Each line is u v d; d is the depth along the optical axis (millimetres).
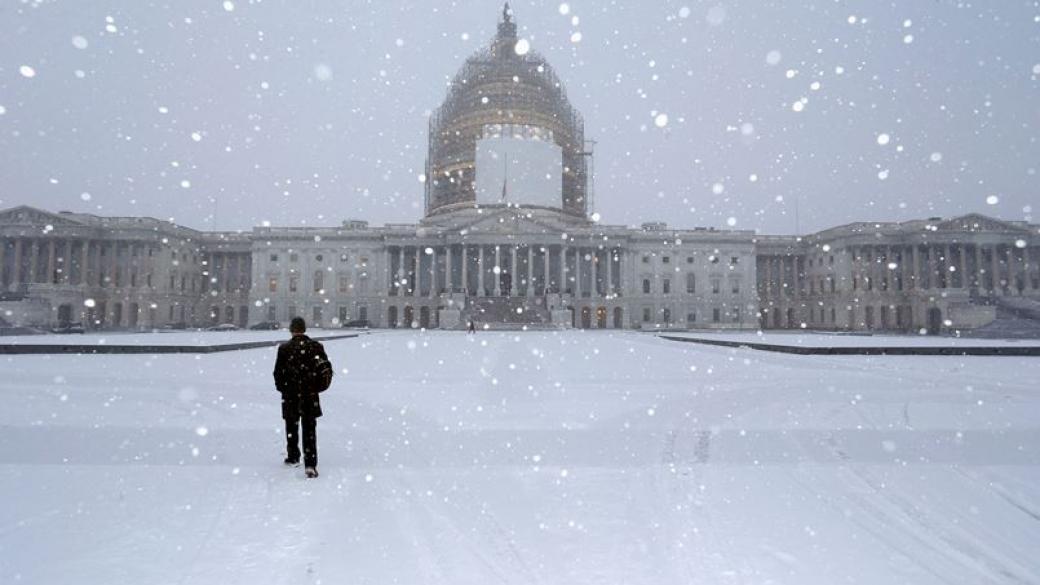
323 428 12320
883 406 15156
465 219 100625
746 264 100125
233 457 9852
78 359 29391
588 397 16781
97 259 91750
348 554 5996
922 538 6441
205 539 6340
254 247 99812
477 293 96375
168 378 20984
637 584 5367
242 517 7008
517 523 6859
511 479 8617
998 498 7766
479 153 101188
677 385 19562
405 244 97500
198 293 103250
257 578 5449
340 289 99250
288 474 8844
